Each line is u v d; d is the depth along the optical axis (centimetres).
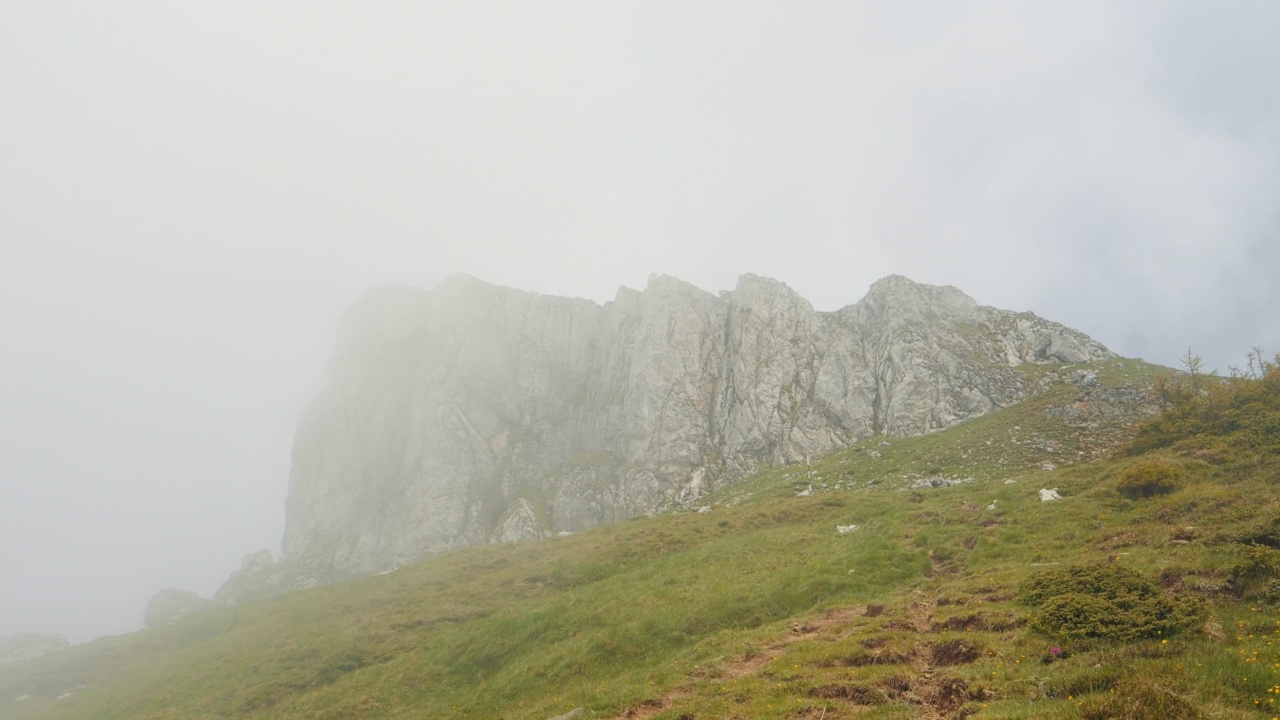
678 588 3728
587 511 10694
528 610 3997
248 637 5550
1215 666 1422
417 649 3997
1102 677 1479
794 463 9231
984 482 4969
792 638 2561
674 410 11281
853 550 3634
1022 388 8219
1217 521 2478
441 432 12975
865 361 10300
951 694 1655
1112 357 8194
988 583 2552
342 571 11469
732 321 12562
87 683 6150
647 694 2234
